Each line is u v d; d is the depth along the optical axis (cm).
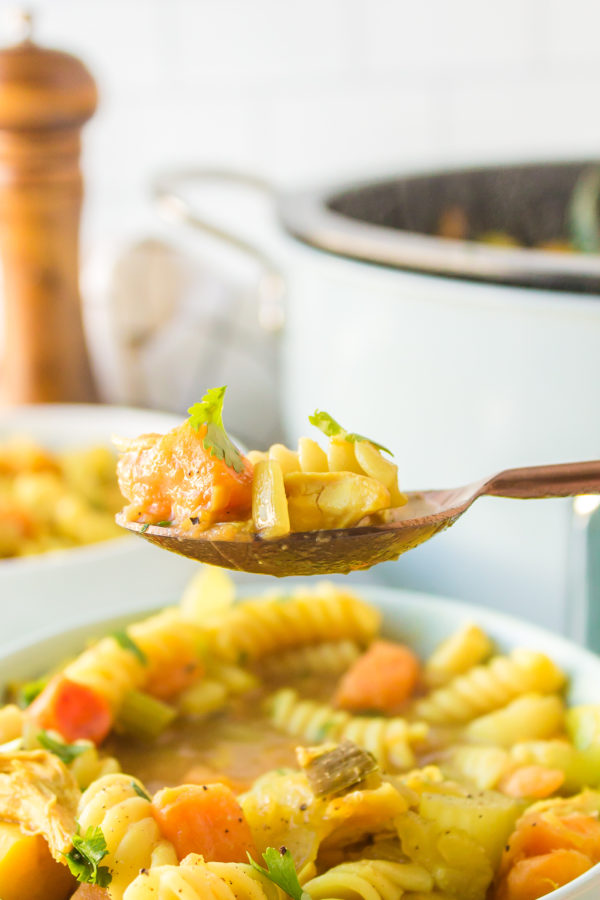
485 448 57
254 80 93
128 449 41
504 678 48
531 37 86
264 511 40
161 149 96
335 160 93
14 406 68
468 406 56
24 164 64
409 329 57
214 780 44
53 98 63
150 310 74
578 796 44
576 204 73
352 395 60
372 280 57
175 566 55
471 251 57
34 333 67
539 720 47
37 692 47
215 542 40
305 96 92
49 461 63
